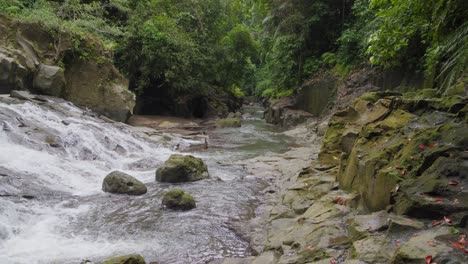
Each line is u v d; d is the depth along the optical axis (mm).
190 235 6113
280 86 25531
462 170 4359
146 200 7734
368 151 6219
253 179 9641
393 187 4898
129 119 18688
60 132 11016
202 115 26266
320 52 22344
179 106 23734
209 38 26344
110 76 16781
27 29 14172
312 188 7441
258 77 45438
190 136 16391
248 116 29219
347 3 21250
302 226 5590
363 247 4059
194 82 23078
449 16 5227
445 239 3592
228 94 31016
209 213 7125
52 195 7625
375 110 8047
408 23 6754
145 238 5961
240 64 29609
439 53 5160
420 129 5480
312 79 21516
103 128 12891
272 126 22078
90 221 6562
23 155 9070
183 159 9516
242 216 7004
